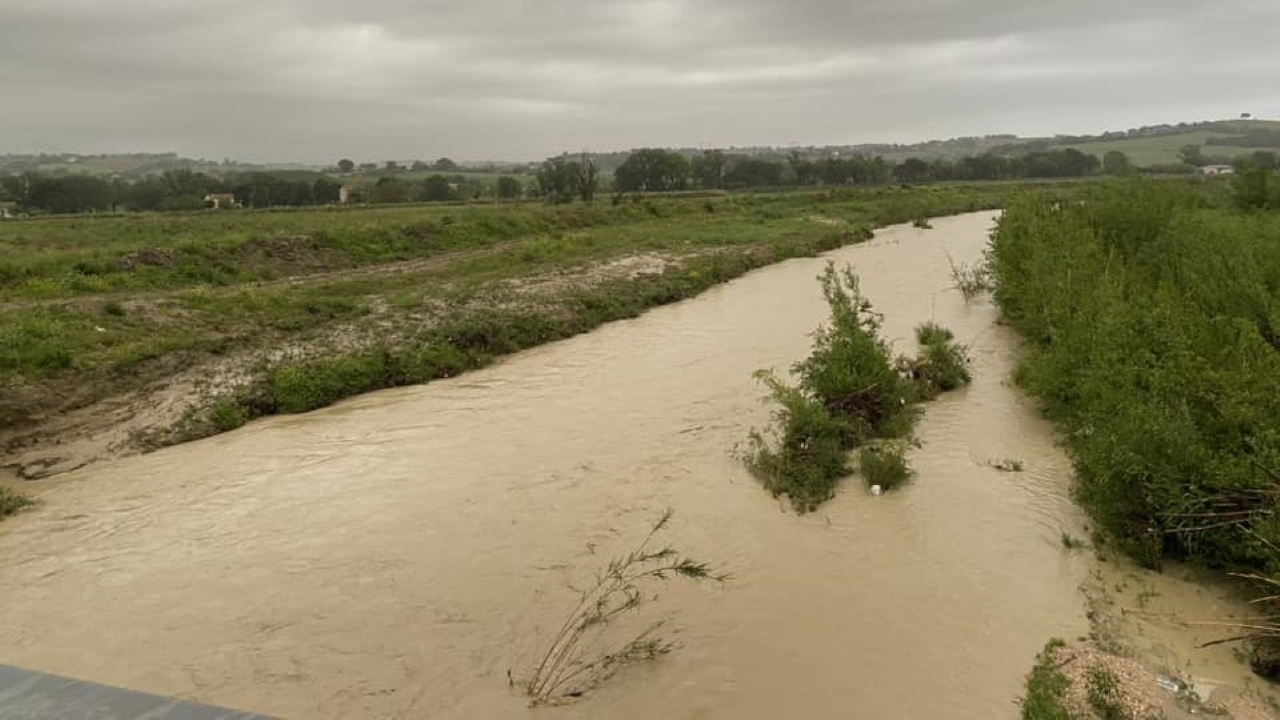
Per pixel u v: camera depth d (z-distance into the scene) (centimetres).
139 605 747
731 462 1032
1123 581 708
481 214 3759
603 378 1455
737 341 1700
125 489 1014
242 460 1103
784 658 635
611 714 581
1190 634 625
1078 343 1059
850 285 1316
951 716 561
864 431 1084
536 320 1806
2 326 1399
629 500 933
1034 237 1761
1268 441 682
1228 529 679
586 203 5000
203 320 1650
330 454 1118
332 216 4584
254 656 663
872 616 684
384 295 2050
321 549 843
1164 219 1747
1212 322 974
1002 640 640
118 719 175
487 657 653
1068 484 912
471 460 1075
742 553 801
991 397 1248
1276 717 527
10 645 687
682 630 677
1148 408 747
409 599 742
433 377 1506
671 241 3191
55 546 867
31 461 1096
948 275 2514
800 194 6525
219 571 804
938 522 844
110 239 3138
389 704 600
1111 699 544
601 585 752
